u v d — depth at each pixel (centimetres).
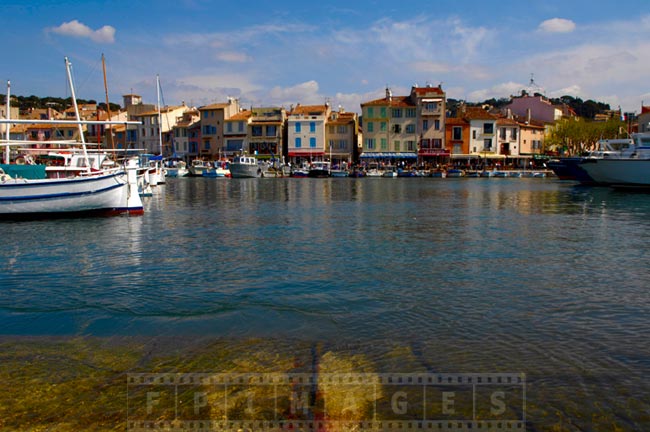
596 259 1756
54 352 932
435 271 1580
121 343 976
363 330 1042
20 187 2805
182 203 4103
